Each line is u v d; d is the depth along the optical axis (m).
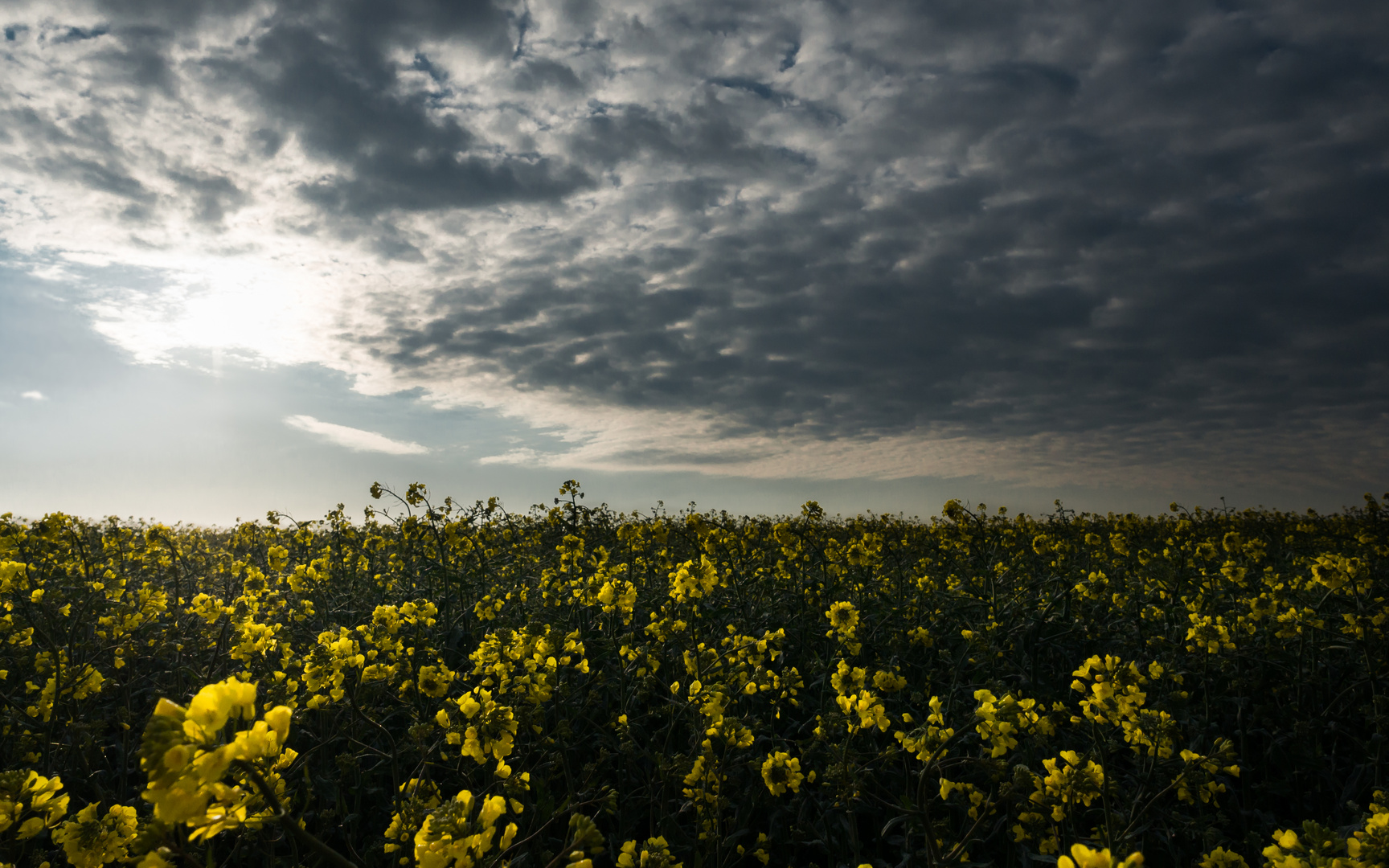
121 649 4.91
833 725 3.43
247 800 1.41
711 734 3.38
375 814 3.97
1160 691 4.42
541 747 3.66
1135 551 9.34
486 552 7.86
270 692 3.66
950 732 2.92
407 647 4.57
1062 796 2.79
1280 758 4.18
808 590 6.21
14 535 5.73
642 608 5.91
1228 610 5.82
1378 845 1.72
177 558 7.14
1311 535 11.16
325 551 8.91
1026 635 5.19
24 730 4.43
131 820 2.23
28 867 3.45
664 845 2.47
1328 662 4.89
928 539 10.66
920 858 3.29
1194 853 3.67
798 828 3.72
